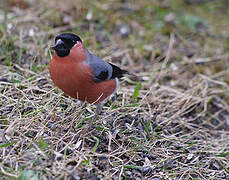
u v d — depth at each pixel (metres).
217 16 17.86
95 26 14.80
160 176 8.25
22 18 13.91
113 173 7.88
